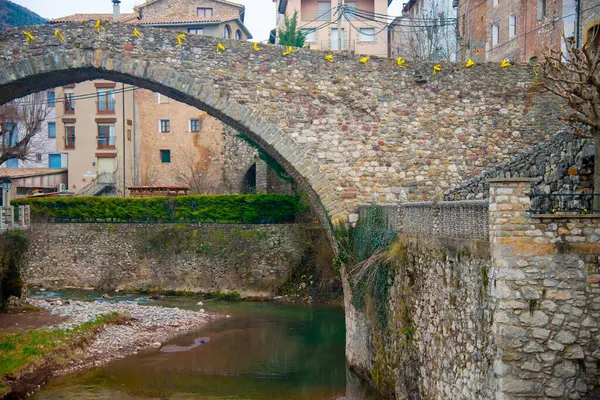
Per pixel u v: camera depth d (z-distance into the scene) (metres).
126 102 42.62
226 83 15.54
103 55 15.38
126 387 15.83
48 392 15.27
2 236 23.45
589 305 7.70
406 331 11.42
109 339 20.78
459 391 8.86
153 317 24.94
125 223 34.81
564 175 11.09
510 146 15.92
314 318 25.61
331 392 15.09
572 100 9.70
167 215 34.31
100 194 41.94
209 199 33.50
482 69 16.05
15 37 15.42
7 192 35.22
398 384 11.88
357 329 15.48
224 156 42.53
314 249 30.67
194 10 46.47
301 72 15.76
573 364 7.65
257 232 32.31
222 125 42.62
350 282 15.52
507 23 28.33
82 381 16.27
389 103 15.92
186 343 20.95
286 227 31.97
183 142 43.16
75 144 42.66
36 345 17.98
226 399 14.79
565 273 7.73
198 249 33.06
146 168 43.44
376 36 41.25
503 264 7.73
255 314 26.64
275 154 16.47
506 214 7.81
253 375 16.95
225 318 25.66
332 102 15.80
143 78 15.47
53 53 15.37
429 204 10.40
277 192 38.78
